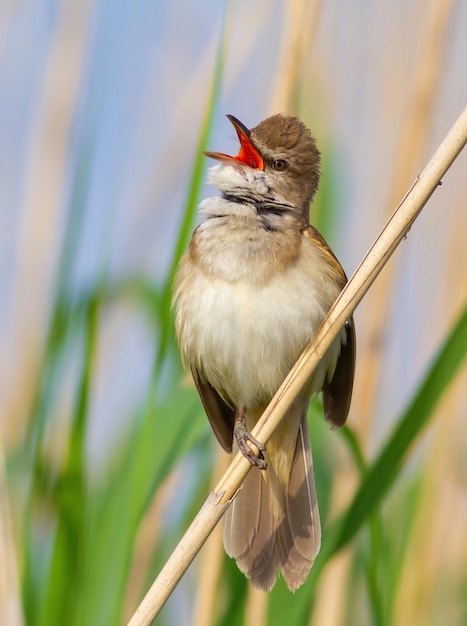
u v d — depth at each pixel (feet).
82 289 24.09
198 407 23.16
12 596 21.90
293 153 25.13
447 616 28.35
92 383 23.43
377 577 22.80
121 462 24.11
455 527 28.66
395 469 21.03
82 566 21.77
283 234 23.93
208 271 23.76
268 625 24.80
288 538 23.16
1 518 22.59
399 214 19.52
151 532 26.81
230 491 19.53
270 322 23.17
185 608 27.66
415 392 20.93
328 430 27.43
